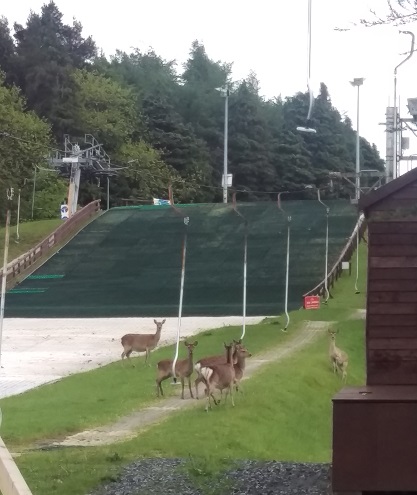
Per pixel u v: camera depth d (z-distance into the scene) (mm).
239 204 72688
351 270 57594
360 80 69875
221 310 49250
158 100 117188
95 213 74250
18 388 28562
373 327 14227
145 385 27031
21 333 43094
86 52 126625
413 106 38375
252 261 58938
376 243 14273
